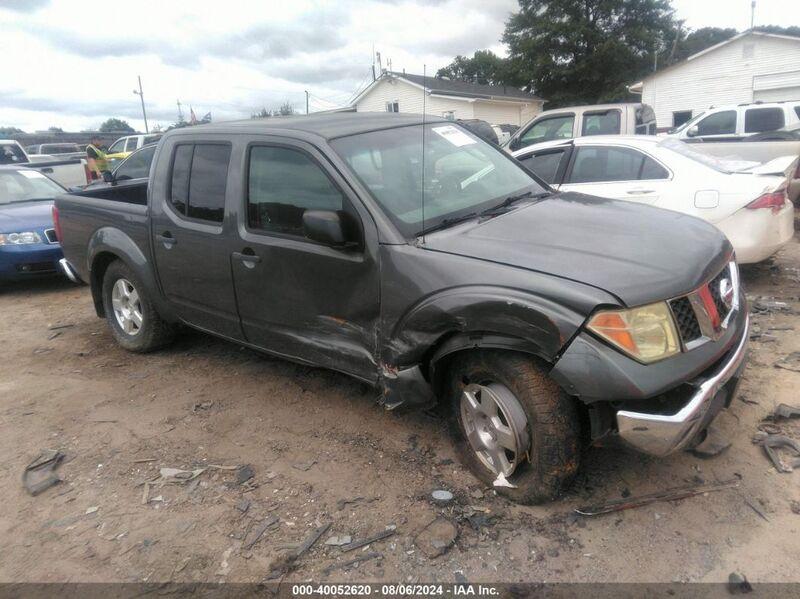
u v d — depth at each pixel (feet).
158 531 9.71
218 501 10.36
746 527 8.87
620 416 8.23
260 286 12.30
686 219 11.27
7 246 23.94
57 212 18.12
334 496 10.27
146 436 12.63
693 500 9.49
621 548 8.67
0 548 9.59
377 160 11.48
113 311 17.35
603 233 9.98
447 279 9.38
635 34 137.28
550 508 9.55
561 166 21.47
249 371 15.46
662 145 20.04
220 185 13.01
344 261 10.68
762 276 21.22
